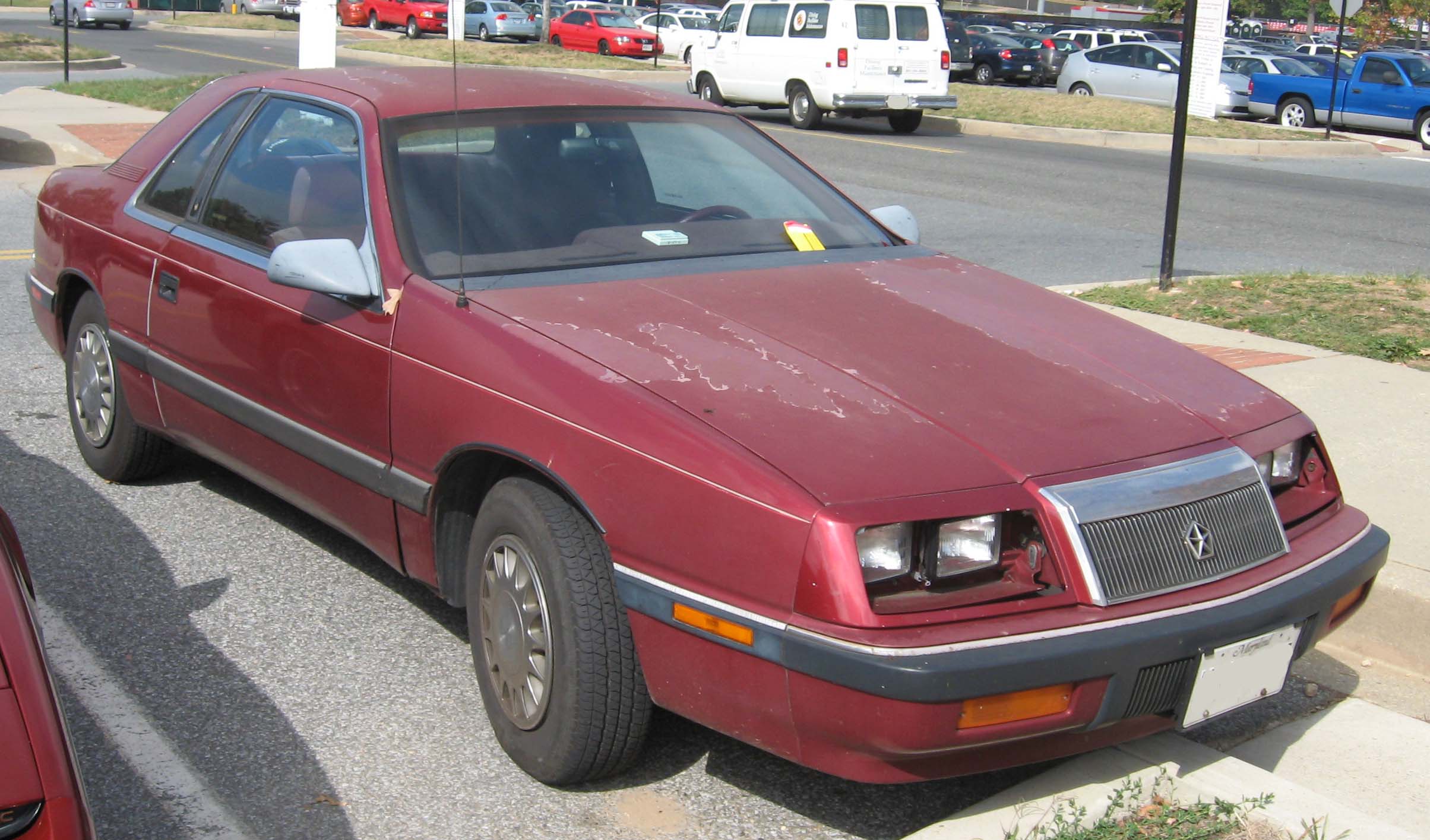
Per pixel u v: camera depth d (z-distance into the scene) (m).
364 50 34.41
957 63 35.34
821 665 2.75
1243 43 39.28
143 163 5.22
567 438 3.22
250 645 4.13
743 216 4.40
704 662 2.98
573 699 3.20
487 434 3.41
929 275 4.23
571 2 49.62
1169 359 3.73
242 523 5.11
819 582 2.77
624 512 3.09
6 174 13.17
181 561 4.73
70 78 25.14
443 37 43.03
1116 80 27.44
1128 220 13.11
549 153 4.32
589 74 30.64
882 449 2.99
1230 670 3.04
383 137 4.13
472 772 3.48
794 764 3.58
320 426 4.08
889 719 2.71
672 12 42.91
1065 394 3.35
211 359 4.54
